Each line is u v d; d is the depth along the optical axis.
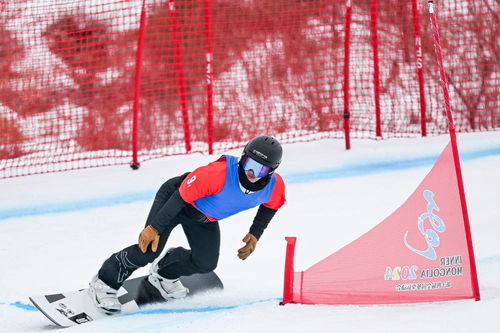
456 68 36.88
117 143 34.72
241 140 34.41
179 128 35.97
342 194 26.64
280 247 21.70
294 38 37.00
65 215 25.97
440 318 13.26
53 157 32.94
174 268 16.94
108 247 22.58
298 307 15.34
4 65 35.56
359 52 37.25
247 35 37.34
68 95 36.38
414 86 37.22
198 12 37.53
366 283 15.27
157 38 37.62
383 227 15.35
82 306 16.20
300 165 30.36
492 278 16.95
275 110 35.81
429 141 32.53
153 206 16.12
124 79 37.25
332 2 37.19
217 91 36.62
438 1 37.16
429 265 14.87
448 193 14.79
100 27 34.59
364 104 36.44
